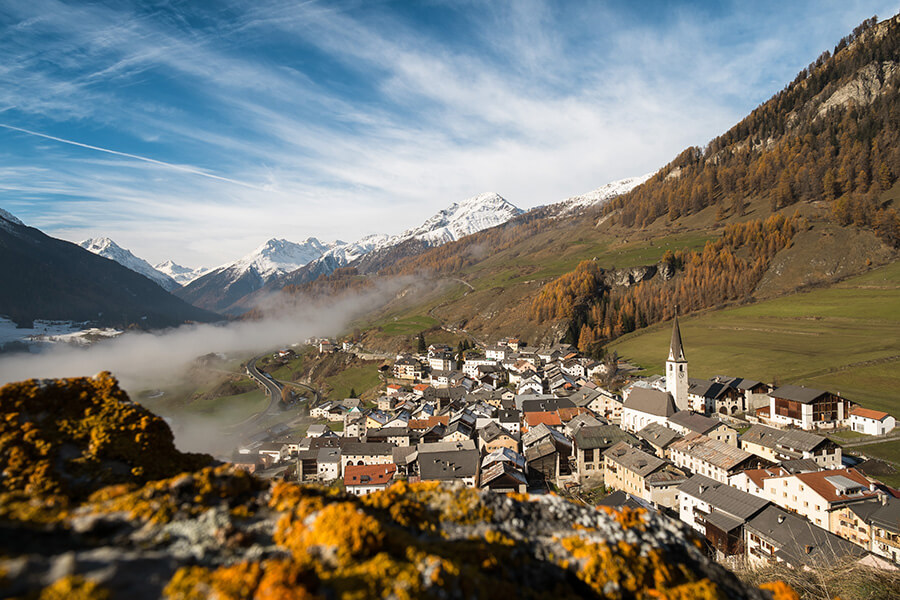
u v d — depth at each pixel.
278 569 5.87
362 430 123.19
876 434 72.81
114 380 10.88
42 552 5.98
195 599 5.51
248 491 8.46
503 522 9.32
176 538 6.89
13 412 9.20
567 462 76.88
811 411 78.44
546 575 8.15
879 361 98.75
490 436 84.75
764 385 94.38
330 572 6.34
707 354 131.62
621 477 64.31
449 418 111.62
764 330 142.75
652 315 190.12
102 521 6.82
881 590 19.12
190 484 7.96
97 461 9.07
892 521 38.91
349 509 7.41
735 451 60.81
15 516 6.62
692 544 10.14
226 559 6.61
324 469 92.31
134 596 5.39
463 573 6.86
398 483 10.18
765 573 22.77
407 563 6.67
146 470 9.41
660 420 83.88
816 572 22.20
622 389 120.19
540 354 178.75
